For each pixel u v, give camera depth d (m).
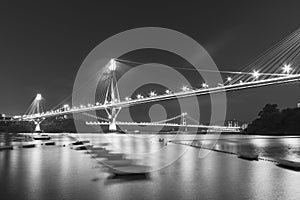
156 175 16.70
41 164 21.23
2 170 18.62
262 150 38.19
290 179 15.80
